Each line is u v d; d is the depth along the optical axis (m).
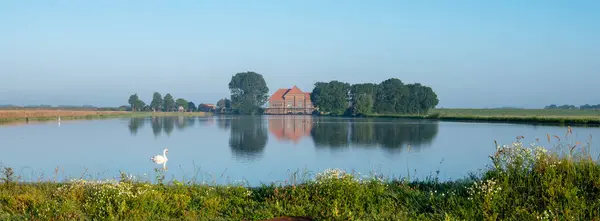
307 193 11.05
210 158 27.09
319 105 146.62
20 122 70.62
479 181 10.92
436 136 46.09
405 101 143.12
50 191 11.65
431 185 12.44
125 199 10.09
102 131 52.09
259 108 157.25
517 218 9.10
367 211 10.07
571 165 10.67
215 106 187.62
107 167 23.44
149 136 45.34
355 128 61.66
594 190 9.80
